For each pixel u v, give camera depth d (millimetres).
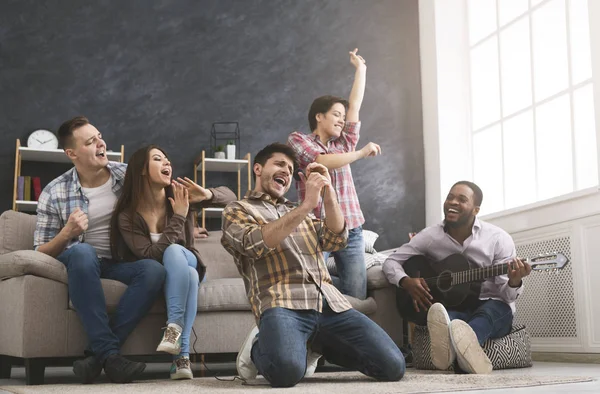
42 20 5539
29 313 2914
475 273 3369
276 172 2672
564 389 2178
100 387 2535
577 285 4070
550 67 4711
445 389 2197
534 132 4863
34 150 5156
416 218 5965
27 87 5461
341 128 3766
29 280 2928
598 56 3982
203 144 5742
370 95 6020
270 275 2512
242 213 2574
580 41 4430
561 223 4223
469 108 5699
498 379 2535
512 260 3242
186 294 2967
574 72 4477
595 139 4277
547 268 3135
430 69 5887
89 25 5625
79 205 3256
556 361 4219
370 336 2533
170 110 5707
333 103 3742
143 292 2963
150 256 3090
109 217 3277
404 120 6039
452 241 3643
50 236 3254
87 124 3279
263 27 5941
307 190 2400
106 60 5629
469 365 2857
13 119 5410
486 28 5477
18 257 2934
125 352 3061
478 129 5570
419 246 3705
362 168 5945
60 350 2963
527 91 4953
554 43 4668
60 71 5535
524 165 4969
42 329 2932
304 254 2555
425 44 5992
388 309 3715
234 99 5828
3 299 3143
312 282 2537
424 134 6004
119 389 2424
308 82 5965
